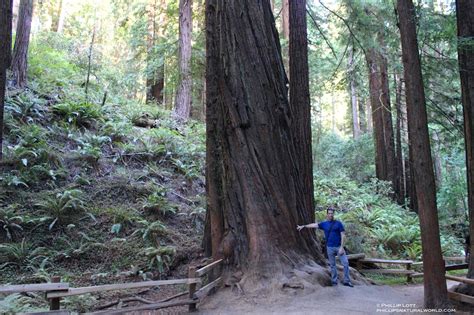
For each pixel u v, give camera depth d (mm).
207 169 9023
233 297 7082
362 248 12578
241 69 8578
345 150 23875
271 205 8055
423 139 6461
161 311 6977
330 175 22094
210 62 9133
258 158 8242
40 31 22547
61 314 5266
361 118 30547
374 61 17234
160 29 20719
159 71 20500
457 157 17547
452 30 8289
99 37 26875
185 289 8672
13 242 8828
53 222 9383
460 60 7730
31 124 12438
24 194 10008
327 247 8188
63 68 18281
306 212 9156
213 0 9367
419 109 6520
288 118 8930
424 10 8180
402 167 20938
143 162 13492
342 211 16656
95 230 9898
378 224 15734
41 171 10758
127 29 23766
